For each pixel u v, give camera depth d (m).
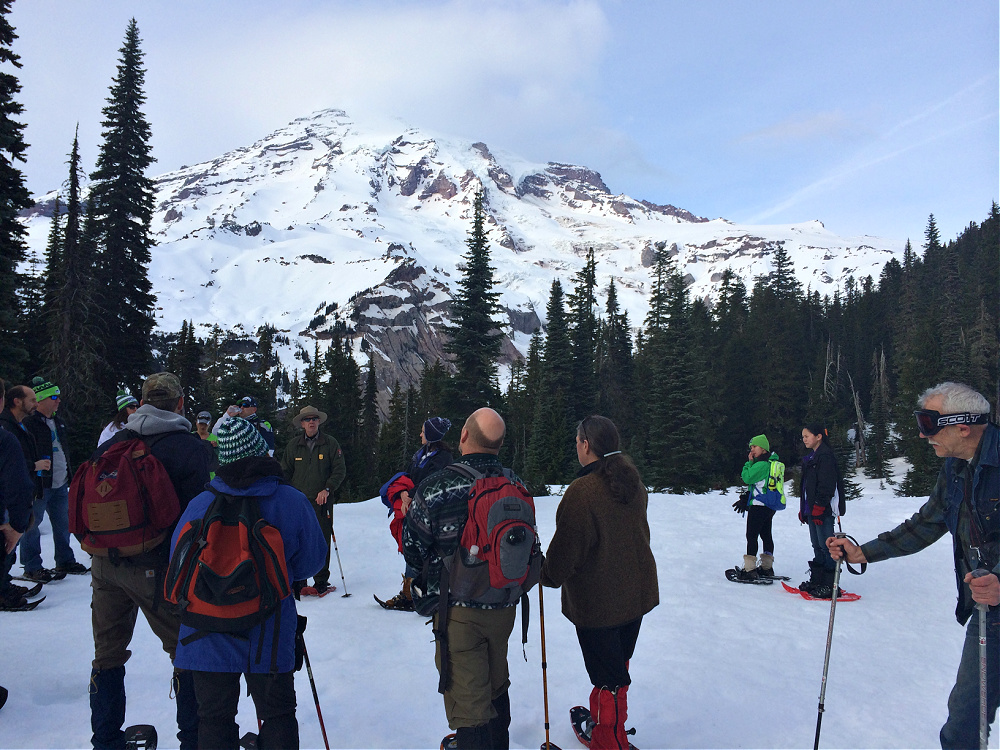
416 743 3.82
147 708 4.18
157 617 3.41
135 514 3.29
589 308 52.03
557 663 5.20
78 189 30.38
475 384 33.62
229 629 2.71
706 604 7.08
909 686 4.76
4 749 3.56
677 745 3.82
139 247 33.72
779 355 57.00
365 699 4.43
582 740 3.83
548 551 3.59
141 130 34.06
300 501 3.07
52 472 7.46
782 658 5.35
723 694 4.58
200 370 44.00
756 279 89.56
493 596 3.05
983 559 2.85
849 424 68.81
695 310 66.00
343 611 6.80
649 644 5.70
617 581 3.55
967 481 2.96
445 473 3.21
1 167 20.72
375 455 62.22
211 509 2.84
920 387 51.97
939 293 81.69
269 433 8.13
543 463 39.59
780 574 8.62
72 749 3.61
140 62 34.19
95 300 31.16
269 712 2.93
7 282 21.52
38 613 6.15
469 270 33.88
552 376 43.47
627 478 3.64
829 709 4.34
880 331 85.19
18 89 21.19
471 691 3.03
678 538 11.46
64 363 28.47
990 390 47.12
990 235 74.31
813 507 7.40
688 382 38.69
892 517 13.58
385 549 10.46
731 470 51.03
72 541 9.94
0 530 4.05
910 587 7.96
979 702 2.83
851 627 6.25
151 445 3.53
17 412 7.04
